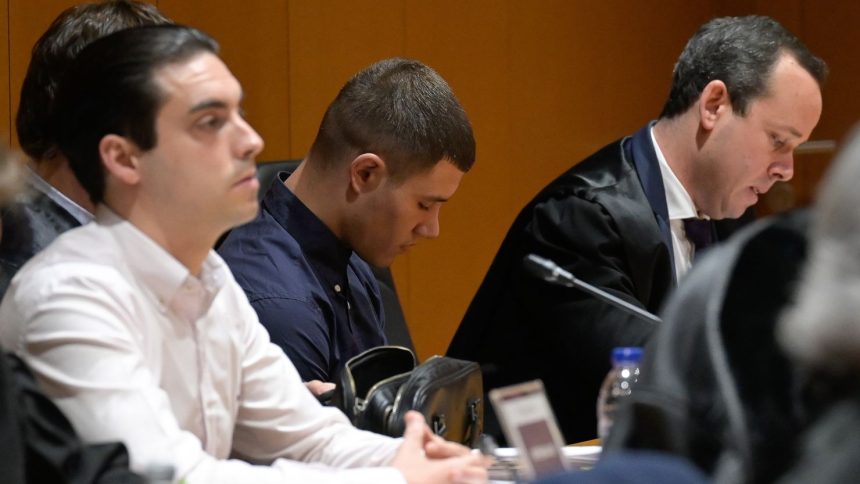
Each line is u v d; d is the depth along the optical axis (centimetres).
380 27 1266
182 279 509
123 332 484
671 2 1500
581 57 1420
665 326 333
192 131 496
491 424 815
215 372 531
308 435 564
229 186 500
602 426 587
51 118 520
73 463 424
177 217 504
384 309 849
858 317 262
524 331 830
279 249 687
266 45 1193
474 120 1338
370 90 694
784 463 293
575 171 830
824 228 273
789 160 795
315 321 672
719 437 306
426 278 1312
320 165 703
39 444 421
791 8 1540
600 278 785
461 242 1336
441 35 1312
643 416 319
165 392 507
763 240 336
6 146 411
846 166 272
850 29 1506
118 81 496
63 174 631
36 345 479
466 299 1344
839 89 1518
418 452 512
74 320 478
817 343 268
